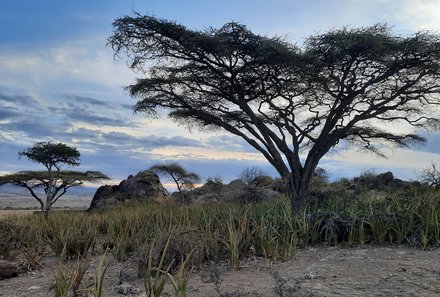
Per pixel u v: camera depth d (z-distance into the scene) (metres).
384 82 18.58
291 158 17.56
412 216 9.39
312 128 18.16
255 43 15.82
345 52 16.14
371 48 15.75
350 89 17.61
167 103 18.56
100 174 42.16
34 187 40.59
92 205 33.94
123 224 13.90
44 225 15.05
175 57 17.42
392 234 9.43
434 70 16.92
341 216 10.12
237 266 7.53
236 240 8.02
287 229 9.55
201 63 17.56
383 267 6.72
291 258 8.12
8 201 67.06
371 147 22.00
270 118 18.89
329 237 9.57
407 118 19.83
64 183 40.31
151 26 15.66
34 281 7.87
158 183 34.41
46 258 11.06
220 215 12.77
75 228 12.42
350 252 8.51
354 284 5.74
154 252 7.21
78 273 6.21
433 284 5.63
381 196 13.66
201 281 6.48
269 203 16.02
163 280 4.86
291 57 15.88
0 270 8.49
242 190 27.38
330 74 17.36
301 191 17.00
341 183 27.77
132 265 7.61
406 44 15.98
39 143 39.06
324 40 16.38
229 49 16.09
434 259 7.30
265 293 5.36
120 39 16.59
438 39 16.22
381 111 18.08
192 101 19.52
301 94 18.97
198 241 7.80
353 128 20.67
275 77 17.45
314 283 5.84
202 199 27.95
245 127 19.17
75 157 39.91
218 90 18.59
